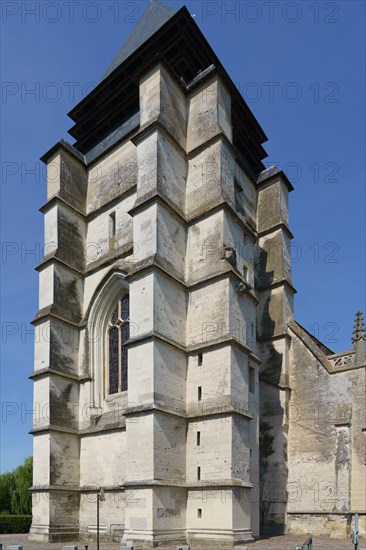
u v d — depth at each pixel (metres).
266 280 29.28
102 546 18.83
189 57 30.95
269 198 31.22
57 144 29.06
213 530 18.38
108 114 30.86
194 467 19.75
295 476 24.53
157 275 21.16
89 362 25.36
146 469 18.44
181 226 23.86
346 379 24.58
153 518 17.66
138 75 26.02
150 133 23.92
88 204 29.69
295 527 23.61
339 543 19.33
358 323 25.17
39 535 21.88
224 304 21.20
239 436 19.67
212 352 20.91
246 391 20.97
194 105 26.53
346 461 23.09
